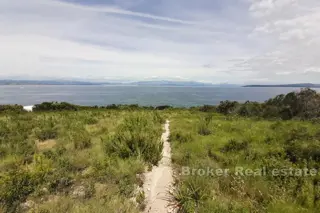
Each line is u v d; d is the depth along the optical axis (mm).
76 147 7535
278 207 3527
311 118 15969
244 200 3953
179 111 25562
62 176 4848
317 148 6254
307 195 3912
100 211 3369
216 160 6238
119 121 12438
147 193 4379
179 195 3945
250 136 8828
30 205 3793
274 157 5953
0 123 11961
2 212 3533
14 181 4332
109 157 6078
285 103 19766
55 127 11117
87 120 13859
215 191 4227
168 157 6816
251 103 23094
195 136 9156
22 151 7062
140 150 6523
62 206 3582
